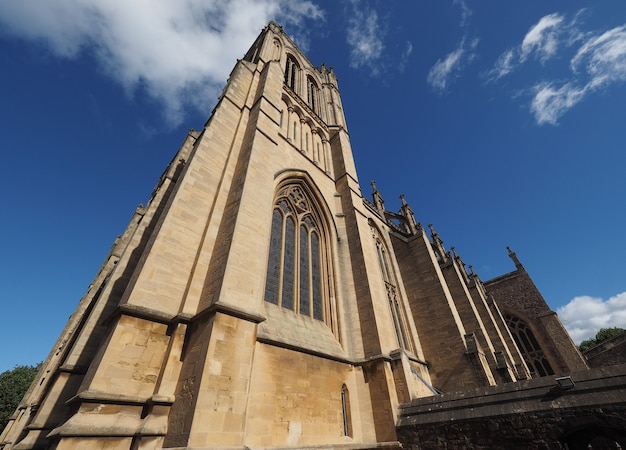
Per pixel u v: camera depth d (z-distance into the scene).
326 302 18.45
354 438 13.19
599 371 10.15
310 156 26.91
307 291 18.03
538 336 43.81
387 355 15.86
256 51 34.22
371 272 20.47
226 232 13.12
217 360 9.05
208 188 15.16
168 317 10.37
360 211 25.12
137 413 8.44
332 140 32.41
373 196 39.62
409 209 38.62
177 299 11.20
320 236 22.16
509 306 48.25
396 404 14.26
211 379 8.60
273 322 13.70
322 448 11.42
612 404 9.02
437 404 13.13
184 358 9.74
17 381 50.56
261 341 11.82
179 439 7.71
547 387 10.81
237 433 8.48
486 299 40.41
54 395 12.02
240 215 13.38
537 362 42.53
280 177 20.17
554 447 9.50
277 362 11.95
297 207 21.33
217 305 9.84
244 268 11.99
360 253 21.17
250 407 10.11
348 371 15.28
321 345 15.00
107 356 8.56
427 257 28.42
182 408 8.37
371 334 16.88
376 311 17.80
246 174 15.23
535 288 47.44
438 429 12.16
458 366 21.72
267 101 21.36
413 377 16.05
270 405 10.77
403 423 13.23
